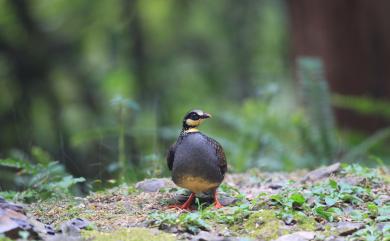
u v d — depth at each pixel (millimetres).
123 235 6973
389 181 9469
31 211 8172
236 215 7582
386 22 19094
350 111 19156
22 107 20875
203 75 29266
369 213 7750
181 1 29359
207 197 8695
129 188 9289
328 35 19547
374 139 15016
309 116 14992
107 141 13562
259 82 29422
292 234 7000
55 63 23234
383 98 19422
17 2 22406
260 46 29984
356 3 19281
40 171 9531
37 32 22938
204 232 7105
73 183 9227
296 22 20250
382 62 19375
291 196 7922
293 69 20609
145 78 26266
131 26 26250
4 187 10156
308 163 14133
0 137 19656
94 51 26188
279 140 15633
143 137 15836
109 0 26656
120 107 11711
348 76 19594
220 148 8523
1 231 6484
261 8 30141
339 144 15031
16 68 22094
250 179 10312
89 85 24125
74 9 26375
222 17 29969
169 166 8820
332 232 7129
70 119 23031
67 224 7141
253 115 16328
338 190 8570
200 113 8453
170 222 7305
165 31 29562
